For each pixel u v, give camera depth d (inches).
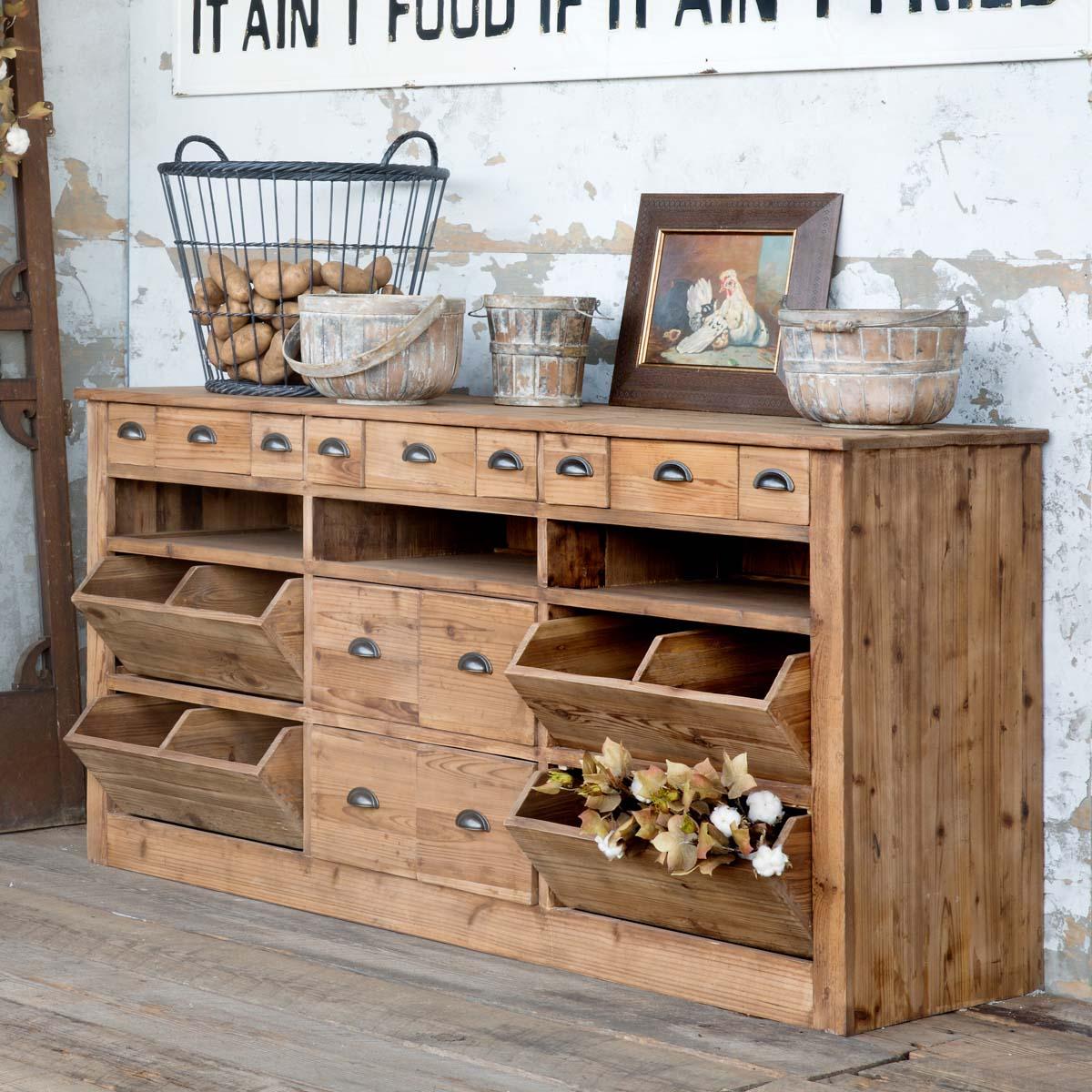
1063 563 133.8
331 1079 114.2
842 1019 122.3
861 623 121.0
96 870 167.2
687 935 130.8
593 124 159.2
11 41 181.0
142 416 163.5
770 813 121.3
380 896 149.0
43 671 186.5
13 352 185.6
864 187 142.3
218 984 133.6
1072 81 130.9
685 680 130.6
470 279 169.2
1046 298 133.1
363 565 148.7
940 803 128.1
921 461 124.5
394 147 162.2
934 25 137.3
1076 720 134.1
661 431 127.6
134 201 195.5
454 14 167.9
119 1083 113.2
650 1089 113.0
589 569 137.9
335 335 147.6
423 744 144.6
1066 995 136.0
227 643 154.6
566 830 129.2
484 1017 126.3
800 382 126.5
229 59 186.1
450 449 140.6
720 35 149.7
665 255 153.6
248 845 157.8
